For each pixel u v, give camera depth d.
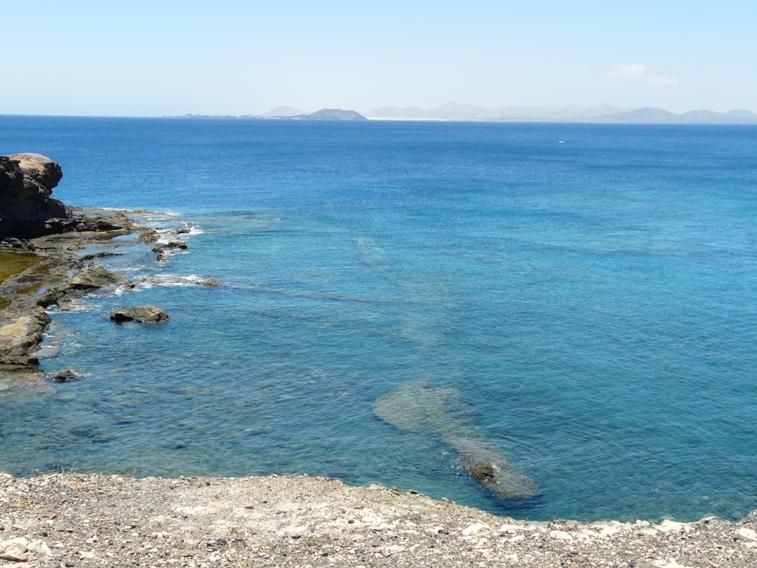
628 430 28.98
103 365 35.78
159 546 16.77
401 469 25.73
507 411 30.72
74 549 16.06
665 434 28.67
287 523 19.03
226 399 31.84
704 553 17.11
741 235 74.62
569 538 18.09
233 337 40.44
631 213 90.38
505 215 88.25
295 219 83.62
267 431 28.70
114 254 60.75
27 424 28.86
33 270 52.84
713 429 29.16
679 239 72.38
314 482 23.39
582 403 31.55
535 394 32.53
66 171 137.25
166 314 43.47
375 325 42.91
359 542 17.44
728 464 26.39
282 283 53.12
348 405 31.28
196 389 32.94
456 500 23.69
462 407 31.12
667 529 19.06
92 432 28.30
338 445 27.53
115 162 160.88
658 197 107.44
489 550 16.97
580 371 35.34
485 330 42.00
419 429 28.95
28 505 19.56
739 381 34.16
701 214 89.69
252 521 19.20
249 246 67.00
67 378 33.72
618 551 17.06
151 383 33.59
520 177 138.62
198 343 39.31
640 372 35.28
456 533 18.42
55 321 42.47
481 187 119.44
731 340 40.19
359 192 111.00
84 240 65.81
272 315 44.78
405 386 33.44
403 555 16.55
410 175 141.00
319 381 34.03
